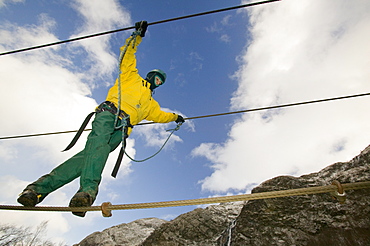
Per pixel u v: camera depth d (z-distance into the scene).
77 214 2.66
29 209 2.68
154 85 4.47
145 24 3.74
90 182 2.62
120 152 3.39
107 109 3.31
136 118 3.67
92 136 3.00
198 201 2.43
